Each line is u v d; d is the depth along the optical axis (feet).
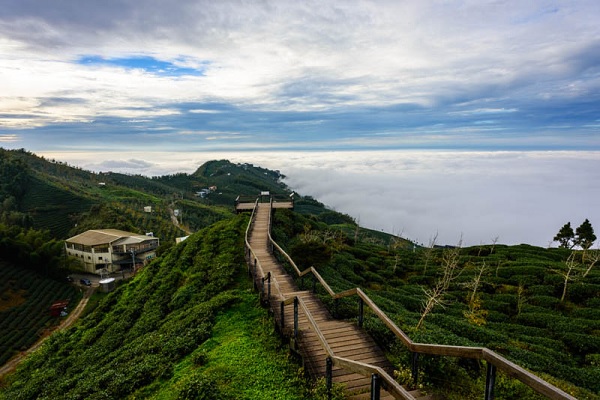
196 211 447.42
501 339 57.82
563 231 154.40
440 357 29.48
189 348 42.37
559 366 49.21
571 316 79.20
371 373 22.08
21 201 364.58
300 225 125.08
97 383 41.14
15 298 195.72
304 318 41.24
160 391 34.60
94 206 360.48
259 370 34.17
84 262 257.14
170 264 90.07
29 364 74.49
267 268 64.44
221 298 54.60
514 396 27.89
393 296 83.46
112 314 77.82
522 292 92.48
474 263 118.73
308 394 29.40
